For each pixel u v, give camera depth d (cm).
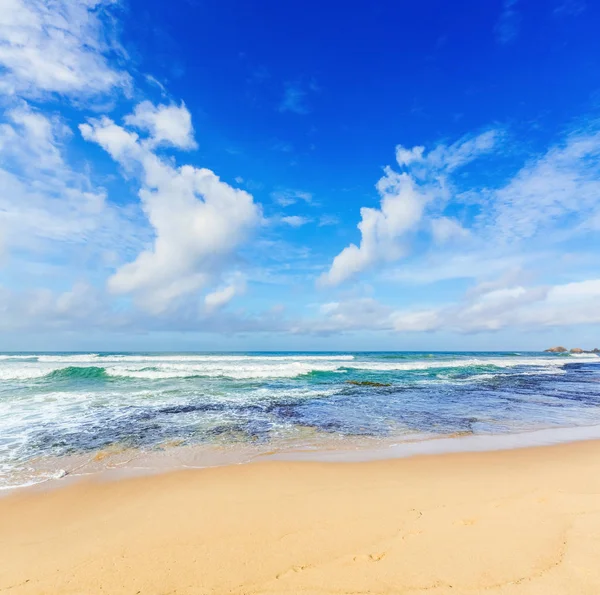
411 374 2677
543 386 2056
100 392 1614
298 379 2216
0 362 3522
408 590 306
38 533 438
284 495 539
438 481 599
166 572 343
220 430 966
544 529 405
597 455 763
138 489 580
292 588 313
